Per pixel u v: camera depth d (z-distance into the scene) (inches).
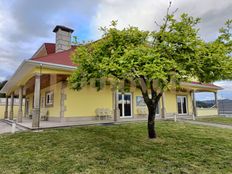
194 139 271.4
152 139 264.7
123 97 551.2
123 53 217.9
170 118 574.9
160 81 188.9
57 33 565.0
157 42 239.9
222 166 166.9
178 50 224.8
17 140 256.2
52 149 214.1
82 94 476.7
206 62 212.4
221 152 209.2
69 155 192.9
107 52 241.6
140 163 171.2
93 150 210.1
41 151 207.3
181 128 371.9
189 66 216.8
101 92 512.1
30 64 356.2
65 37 563.8
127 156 190.1
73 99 460.1
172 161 177.5
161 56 215.2
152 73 173.9
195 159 184.4
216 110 820.0
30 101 764.0
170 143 244.7
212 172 153.4
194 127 390.3
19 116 503.2
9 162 174.6
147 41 250.1
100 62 224.1
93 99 494.6
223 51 214.4
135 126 383.9
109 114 508.7
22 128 371.9
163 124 425.1
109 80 259.4
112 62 195.8
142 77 220.2
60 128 350.0
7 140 257.4
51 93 524.7
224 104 933.8
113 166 163.6
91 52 260.2
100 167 161.3
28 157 187.8
